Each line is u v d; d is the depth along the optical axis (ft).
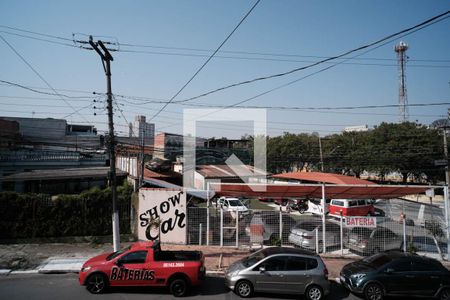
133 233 61.11
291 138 204.03
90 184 107.86
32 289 38.52
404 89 207.82
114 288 38.75
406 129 182.19
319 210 99.55
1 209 58.75
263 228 56.75
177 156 151.94
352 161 187.42
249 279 37.40
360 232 54.34
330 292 40.60
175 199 59.16
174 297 36.86
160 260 38.40
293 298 37.88
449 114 119.14
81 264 47.32
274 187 58.39
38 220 59.62
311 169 199.82
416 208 99.76
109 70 53.88
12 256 50.93
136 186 74.69
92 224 61.00
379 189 58.23
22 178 92.99
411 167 174.91
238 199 98.99
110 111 53.93
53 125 198.49
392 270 38.04
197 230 58.85
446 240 54.75
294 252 39.24
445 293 37.55
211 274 44.65
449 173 101.50
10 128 155.63
